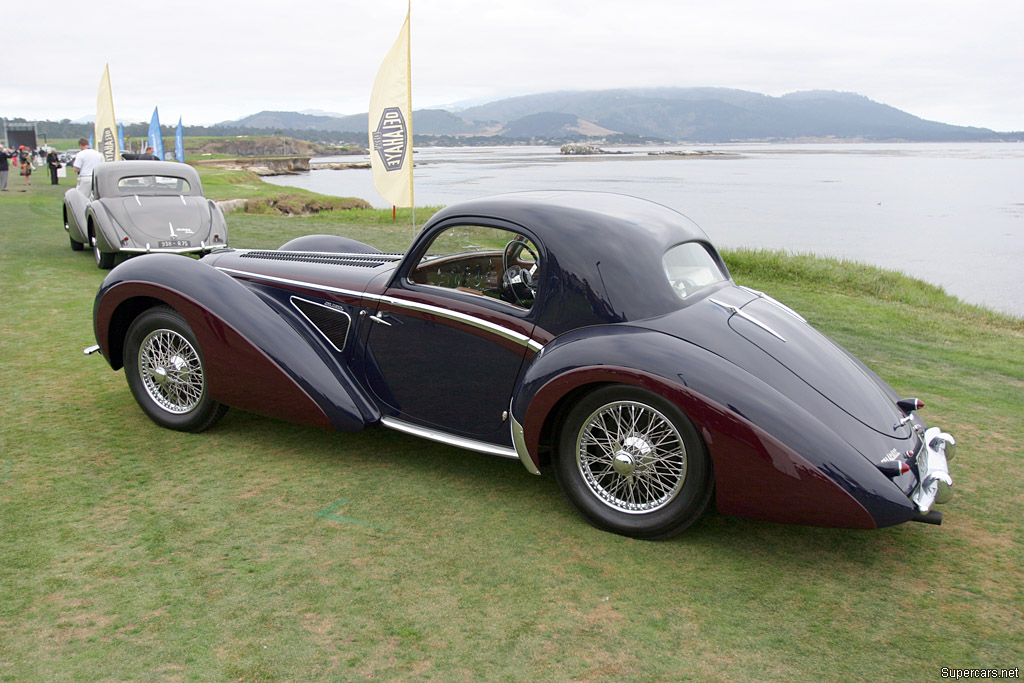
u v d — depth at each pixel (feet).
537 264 12.22
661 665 7.94
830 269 44.21
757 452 9.68
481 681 7.61
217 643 8.11
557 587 9.45
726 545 10.73
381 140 43.21
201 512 11.14
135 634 8.21
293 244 18.08
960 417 17.08
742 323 11.26
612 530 10.91
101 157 62.59
